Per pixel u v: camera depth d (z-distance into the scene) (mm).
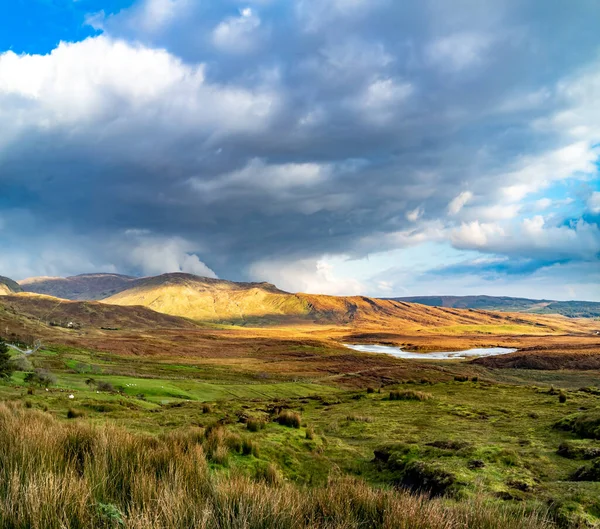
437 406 30781
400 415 27047
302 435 17641
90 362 78250
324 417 27750
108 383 45469
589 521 6859
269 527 4238
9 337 111625
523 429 20031
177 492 4613
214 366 99688
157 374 74500
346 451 15617
